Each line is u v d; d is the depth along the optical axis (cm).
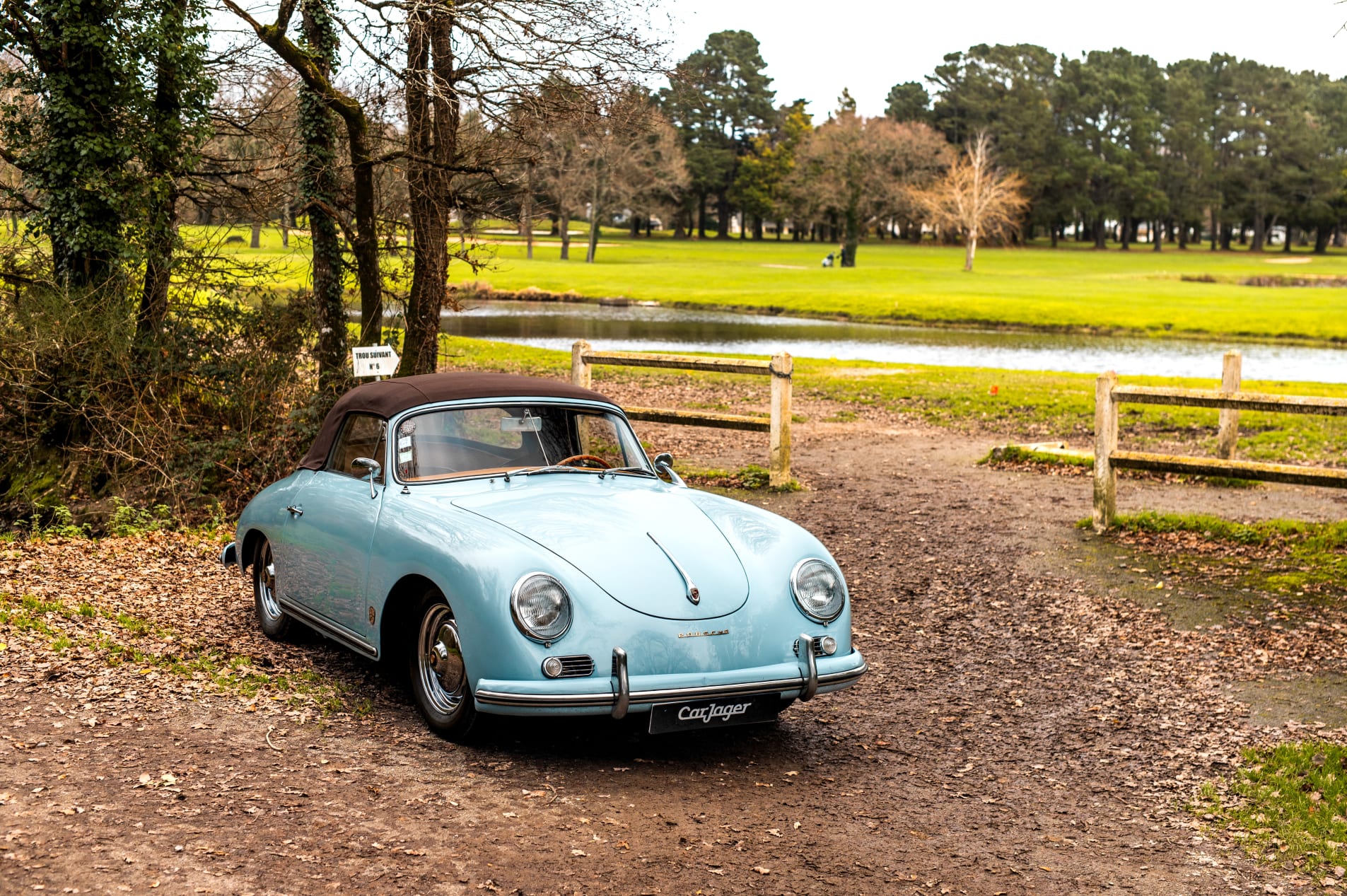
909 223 14062
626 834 409
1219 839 448
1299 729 581
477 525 490
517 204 1488
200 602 762
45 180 1282
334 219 1435
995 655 715
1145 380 2388
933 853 419
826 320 5388
